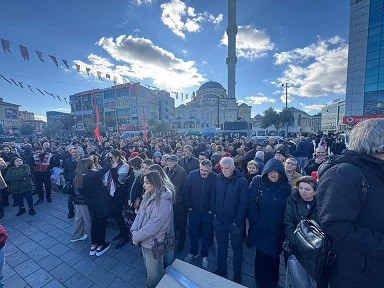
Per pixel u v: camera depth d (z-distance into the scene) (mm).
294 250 1799
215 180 3021
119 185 3832
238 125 15711
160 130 41469
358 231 1116
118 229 4367
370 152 1228
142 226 2324
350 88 27188
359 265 1202
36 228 4434
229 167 2775
